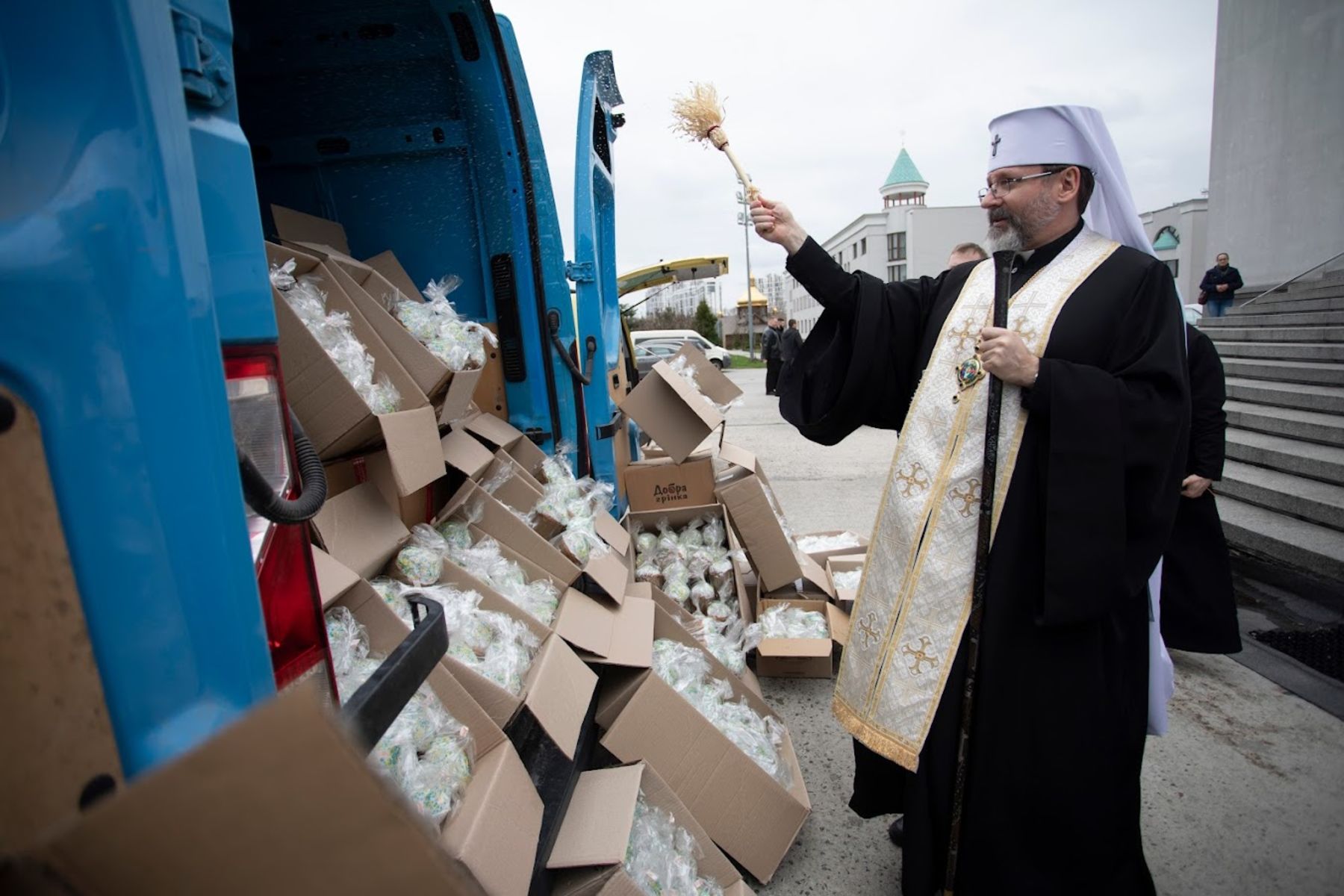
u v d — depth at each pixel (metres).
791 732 3.18
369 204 3.13
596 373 3.85
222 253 0.98
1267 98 12.17
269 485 1.00
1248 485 5.72
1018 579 1.86
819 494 7.19
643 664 2.38
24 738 0.73
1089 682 1.84
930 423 1.99
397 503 2.34
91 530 0.79
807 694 3.48
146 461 0.83
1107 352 1.85
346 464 2.18
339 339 2.12
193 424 0.86
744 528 3.77
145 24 0.83
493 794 1.56
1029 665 1.85
